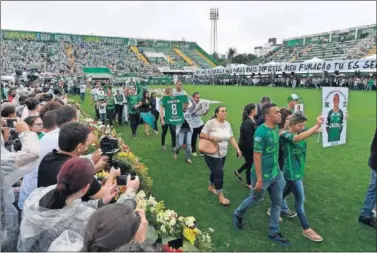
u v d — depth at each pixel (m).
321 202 5.11
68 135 2.50
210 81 49.81
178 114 7.73
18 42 57.22
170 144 9.19
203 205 4.95
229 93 28.81
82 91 23.56
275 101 20.69
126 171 4.03
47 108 4.43
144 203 2.94
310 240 3.98
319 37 64.25
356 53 48.88
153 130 11.41
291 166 3.92
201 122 7.88
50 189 2.13
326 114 5.93
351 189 5.66
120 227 1.50
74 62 58.03
